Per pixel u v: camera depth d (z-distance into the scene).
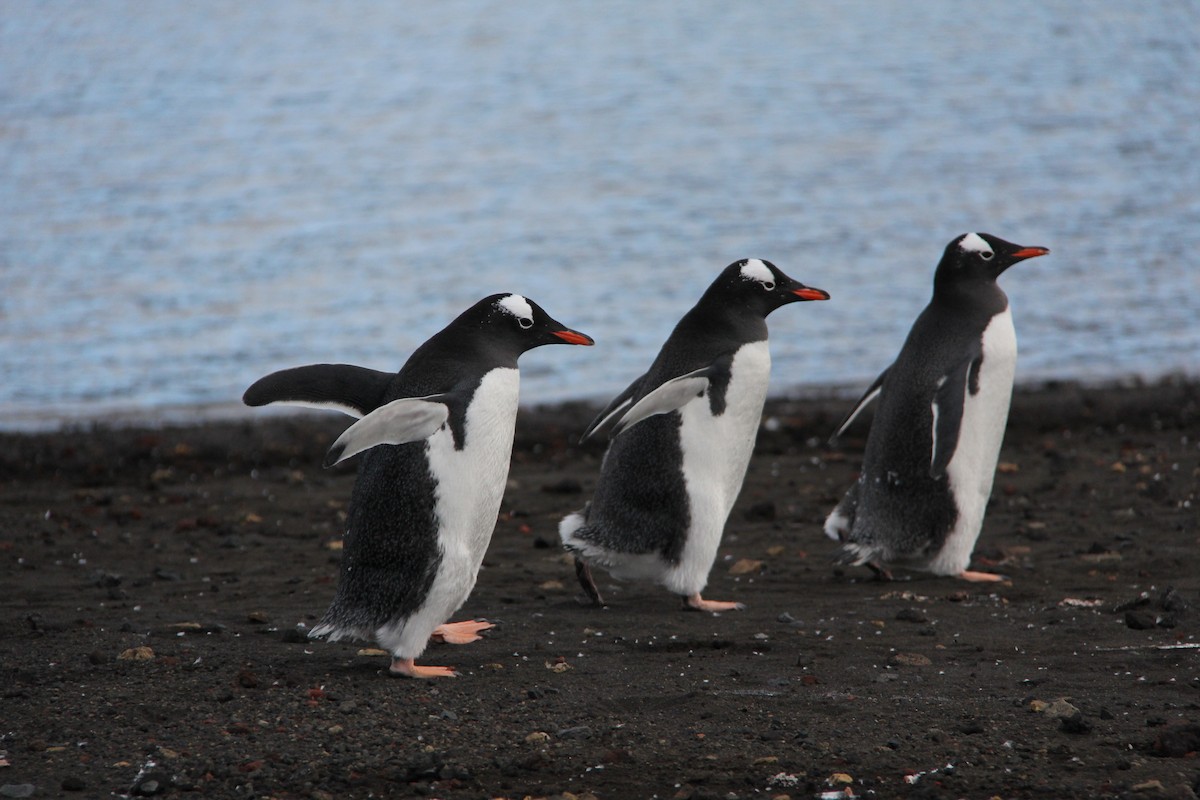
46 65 59.09
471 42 66.38
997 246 11.73
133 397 19.81
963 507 11.37
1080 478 14.52
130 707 7.73
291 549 12.46
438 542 8.25
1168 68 54.81
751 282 10.52
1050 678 8.30
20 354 22.19
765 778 6.73
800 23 69.62
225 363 21.67
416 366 8.53
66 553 12.23
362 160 41.25
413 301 25.81
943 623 9.84
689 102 49.84
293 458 16.66
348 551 8.43
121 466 16.19
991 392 11.47
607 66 58.69
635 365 21.50
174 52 63.69
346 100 51.97
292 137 44.91
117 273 28.08
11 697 7.93
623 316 24.53
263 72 58.59
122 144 43.38
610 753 7.02
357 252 30.03
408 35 69.19
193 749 7.09
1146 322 24.00
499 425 8.42
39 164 40.22
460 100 51.66
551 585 11.28
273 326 24.03
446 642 9.38
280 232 32.09
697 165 39.28
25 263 28.89
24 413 18.92
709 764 6.91
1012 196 35.09
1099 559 11.52
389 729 7.41
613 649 9.24
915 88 51.59
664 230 31.69
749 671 8.60
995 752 6.99
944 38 63.84
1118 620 9.72
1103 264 28.39
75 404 19.44
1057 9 71.69
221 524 13.35
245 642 9.29
